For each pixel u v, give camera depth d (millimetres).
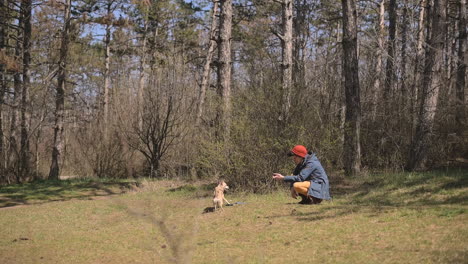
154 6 35188
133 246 6910
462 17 19328
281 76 15375
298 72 17344
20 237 8203
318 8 33250
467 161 15383
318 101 14367
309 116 12797
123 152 21984
